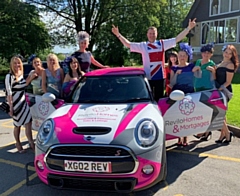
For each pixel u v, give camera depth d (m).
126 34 22.89
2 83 16.83
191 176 3.75
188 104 4.16
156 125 3.13
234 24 20.95
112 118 3.22
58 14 22.77
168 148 4.95
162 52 5.24
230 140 5.14
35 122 4.84
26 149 5.08
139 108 3.51
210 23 23.16
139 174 2.86
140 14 22.33
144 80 4.26
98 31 23.48
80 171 2.87
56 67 4.96
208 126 4.37
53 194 3.34
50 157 2.96
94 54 28.09
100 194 3.29
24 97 4.78
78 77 4.85
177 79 4.69
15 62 4.57
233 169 3.96
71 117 3.35
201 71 4.85
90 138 2.89
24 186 3.58
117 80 4.23
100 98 3.92
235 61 4.82
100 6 21.92
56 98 4.64
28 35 19.58
